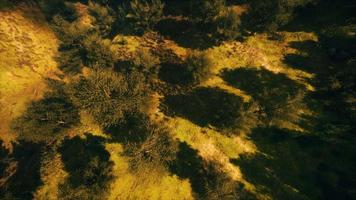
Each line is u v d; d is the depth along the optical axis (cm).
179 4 4247
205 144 3120
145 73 3659
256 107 3078
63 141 3375
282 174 2797
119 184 2912
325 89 3178
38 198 2906
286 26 3722
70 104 3484
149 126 3231
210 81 3525
